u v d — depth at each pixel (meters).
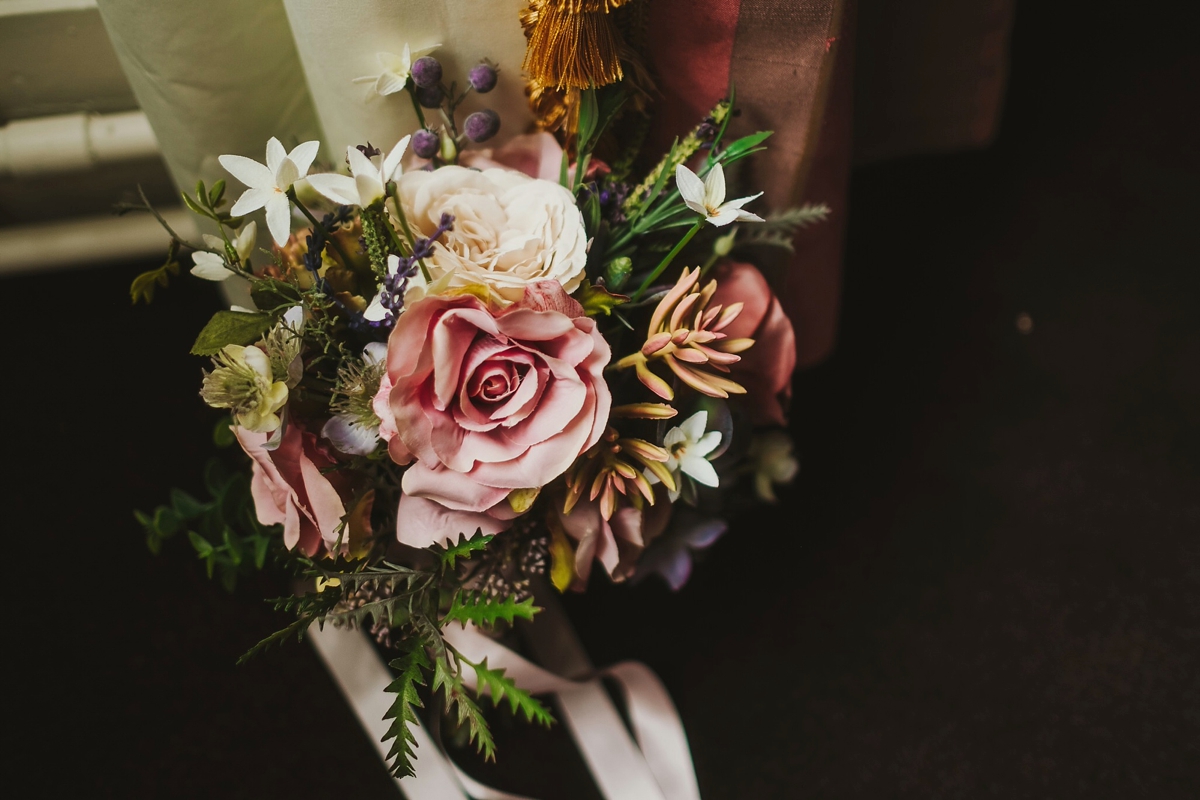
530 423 0.56
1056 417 0.94
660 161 0.71
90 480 0.90
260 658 0.84
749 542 0.89
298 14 0.63
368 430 0.59
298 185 0.64
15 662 0.85
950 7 0.82
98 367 0.94
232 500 0.74
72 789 0.81
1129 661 0.86
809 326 0.81
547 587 0.80
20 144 0.78
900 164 1.04
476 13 0.63
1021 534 0.90
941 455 0.93
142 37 0.66
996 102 0.90
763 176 0.70
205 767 0.82
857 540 0.90
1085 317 0.98
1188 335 0.97
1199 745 0.83
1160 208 1.02
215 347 0.58
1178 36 1.09
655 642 0.86
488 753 0.57
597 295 0.59
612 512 0.60
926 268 1.00
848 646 0.86
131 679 0.84
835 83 0.67
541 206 0.59
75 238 0.87
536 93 0.65
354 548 0.61
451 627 0.75
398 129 0.68
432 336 0.54
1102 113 1.06
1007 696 0.85
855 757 0.83
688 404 0.63
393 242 0.59
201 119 0.70
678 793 0.80
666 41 0.65
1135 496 0.91
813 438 0.93
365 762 0.82
